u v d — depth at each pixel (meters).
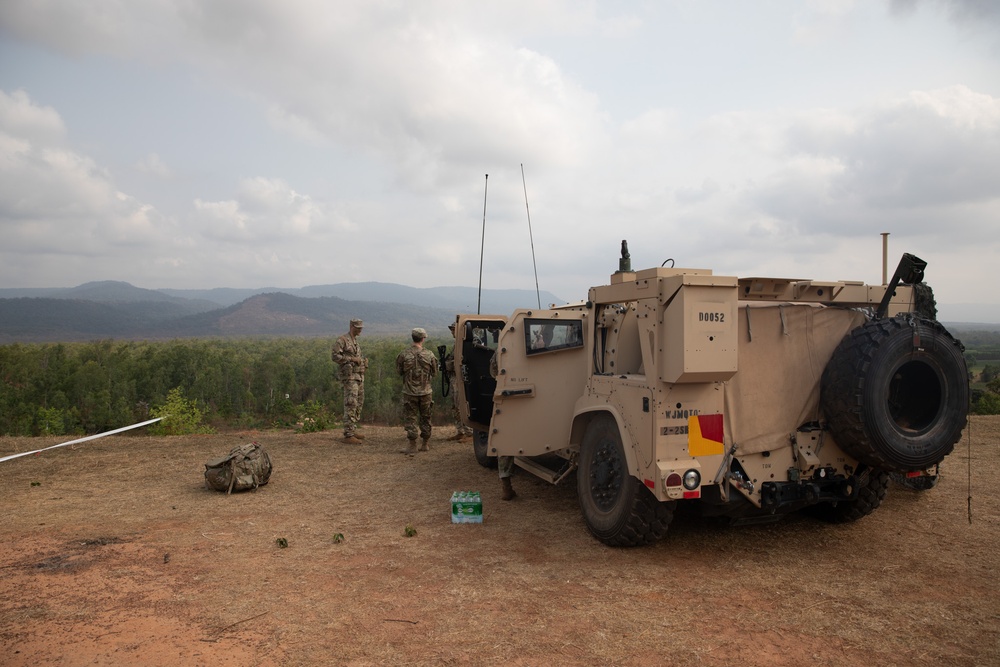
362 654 3.37
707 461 4.59
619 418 4.96
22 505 6.54
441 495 6.95
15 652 3.42
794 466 4.85
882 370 4.48
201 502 6.66
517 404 6.43
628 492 4.82
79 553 5.04
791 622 3.72
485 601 4.06
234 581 4.45
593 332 5.61
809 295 5.48
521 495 6.95
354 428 10.60
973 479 7.19
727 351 4.42
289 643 3.51
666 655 3.35
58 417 34.19
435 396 24.47
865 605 3.95
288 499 6.79
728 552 4.97
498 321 8.41
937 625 3.67
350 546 5.20
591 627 3.67
